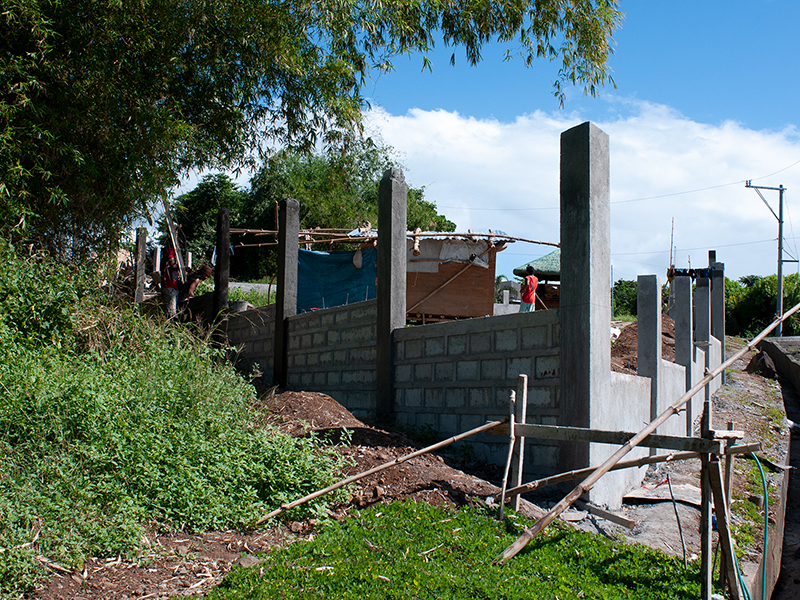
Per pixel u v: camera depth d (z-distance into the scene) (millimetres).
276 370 11914
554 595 3945
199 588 3934
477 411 7793
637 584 4430
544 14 10969
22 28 7066
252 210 34312
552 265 19562
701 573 4371
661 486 7867
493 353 7637
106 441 5051
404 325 9375
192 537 4648
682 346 11586
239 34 8383
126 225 9047
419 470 6270
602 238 6742
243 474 5344
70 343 7148
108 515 4457
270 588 3760
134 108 7910
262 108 9820
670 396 10078
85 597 3670
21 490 4281
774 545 6930
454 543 4688
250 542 4691
